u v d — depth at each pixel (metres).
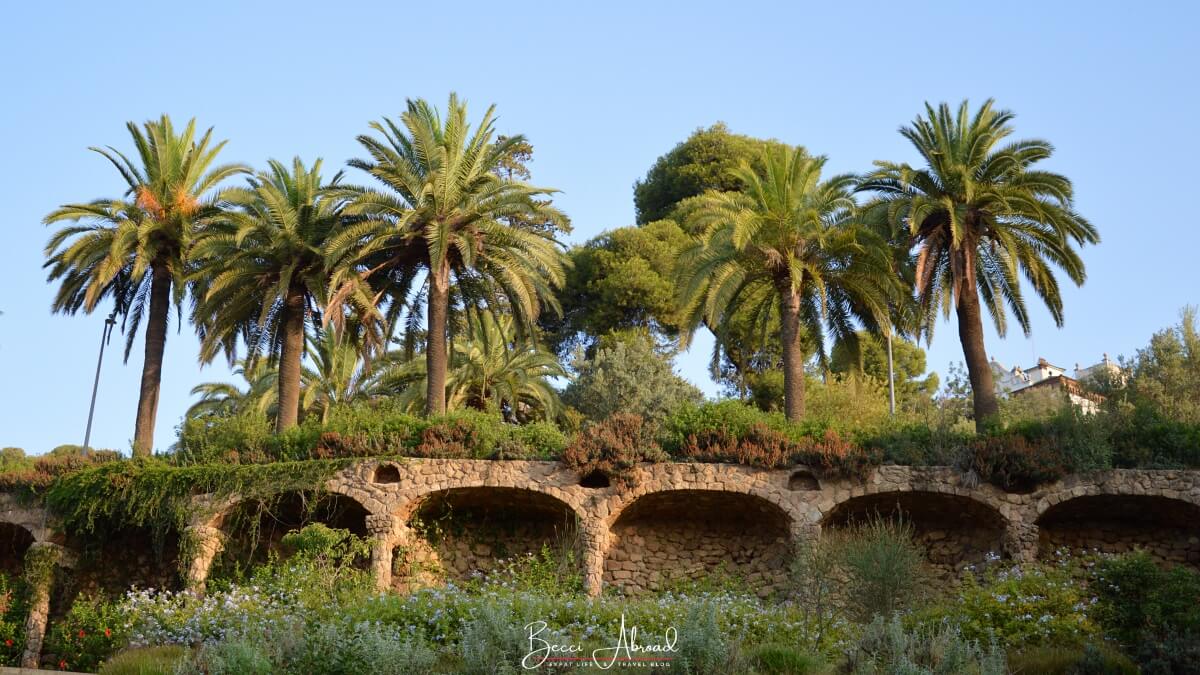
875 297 32.31
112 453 30.88
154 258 34.44
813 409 41.59
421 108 34.41
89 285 33.38
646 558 28.53
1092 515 27.72
